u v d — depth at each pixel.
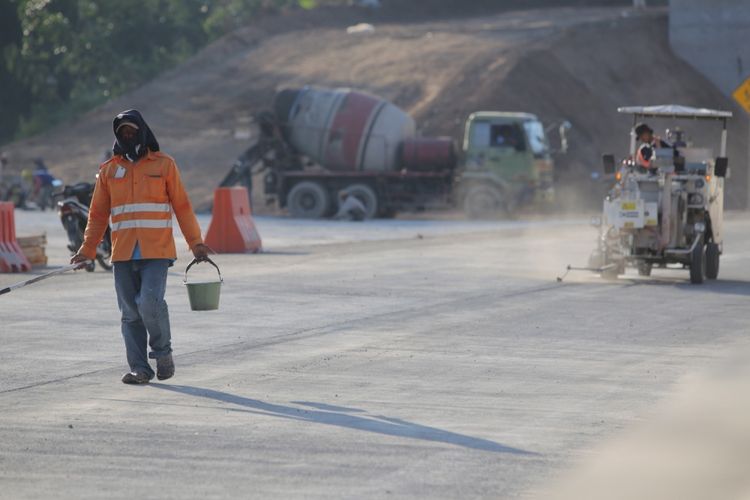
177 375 37.50
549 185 143.62
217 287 39.12
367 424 30.41
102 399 33.56
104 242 72.25
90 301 56.78
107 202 36.28
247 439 28.64
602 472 25.67
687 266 76.06
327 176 143.50
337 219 139.38
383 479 25.08
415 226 126.44
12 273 71.19
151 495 23.89
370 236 108.38
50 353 41.69
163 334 36.03
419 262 79.50
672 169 71.94
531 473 25.61
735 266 81.19
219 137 198.50
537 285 65.62
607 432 29.56
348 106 143.88
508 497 23.77
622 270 71.06
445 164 142.00
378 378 37.12
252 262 78.62
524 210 146.88
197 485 24.59
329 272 71.81
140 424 30.28
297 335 46.19
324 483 24.75
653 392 35.00
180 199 36.34
